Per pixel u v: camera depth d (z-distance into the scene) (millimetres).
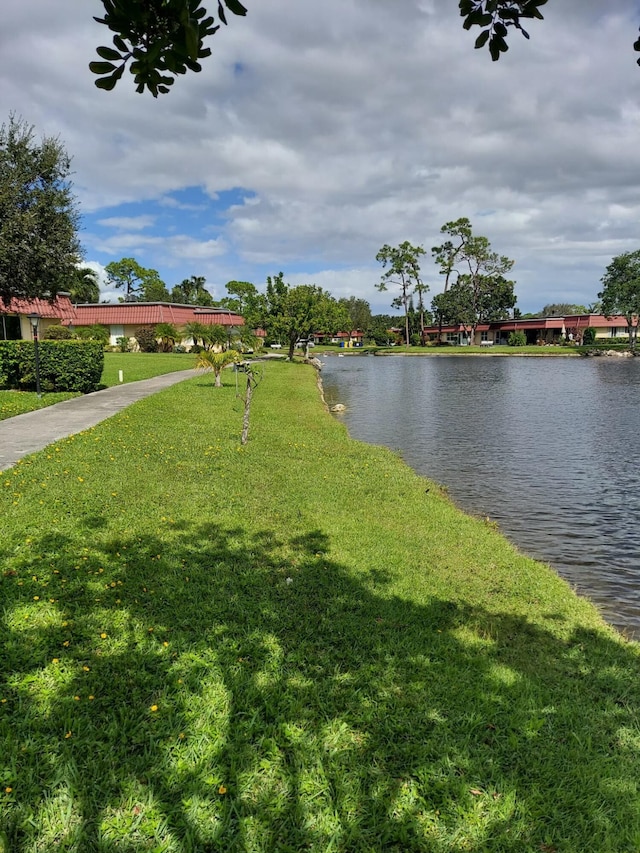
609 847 2350
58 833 2254
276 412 16172
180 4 1935
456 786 2615
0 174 16641
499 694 3438
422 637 4125
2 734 2768
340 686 3371
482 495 9672
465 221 69750
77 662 3406
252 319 43531
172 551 5320
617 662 4062
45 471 7695
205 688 3229
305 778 2615
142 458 9016
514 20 2477
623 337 69438
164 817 2350
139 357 36906
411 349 68500
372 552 5855
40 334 32719
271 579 4934
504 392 27234
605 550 7195
